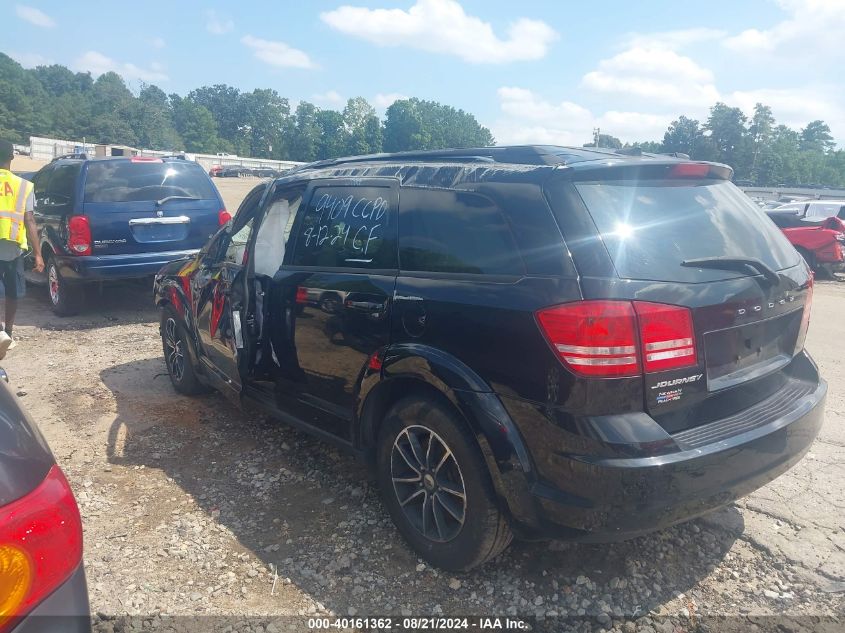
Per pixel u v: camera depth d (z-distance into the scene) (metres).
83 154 9.20
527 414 2.69
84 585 1.87
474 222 3.01
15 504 1.70
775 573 3.19
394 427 3.29
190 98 173.50
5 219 6.45
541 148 3.15
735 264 2.89
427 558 3.22
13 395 2.16
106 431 4.88
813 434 3.13
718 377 2.81
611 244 2.67
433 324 3.01
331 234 3.76
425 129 156.38
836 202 16.77
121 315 8.70
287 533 3.54
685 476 2.56
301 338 3.79
